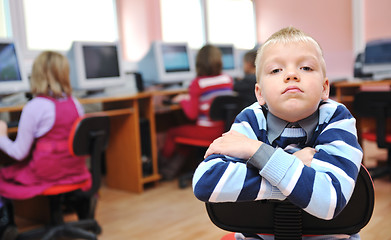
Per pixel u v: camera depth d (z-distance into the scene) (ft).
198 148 12.21
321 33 18.93
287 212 2.58
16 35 12.28
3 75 9.58
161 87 13.99
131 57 15.62
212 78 11.18
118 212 9.45
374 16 17.48
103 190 11.56
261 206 2.70
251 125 2.68
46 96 6.95
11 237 7.35
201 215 9.02
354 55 18.06
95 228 7.97
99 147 7.15
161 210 9.48
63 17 13.87
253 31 20.89
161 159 12.61
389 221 8.01
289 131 2.54
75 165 7.11
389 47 13.37
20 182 6.82
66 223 7.58
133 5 15.37
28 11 12.71
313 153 2.42
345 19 18.16
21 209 9.45
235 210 2.79
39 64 6.95
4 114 10.18
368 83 11.31
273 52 2.39
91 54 11.35
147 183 12.03
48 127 6.81
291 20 19.79
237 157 2.43
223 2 19.38
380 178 11.31
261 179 2.36
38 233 7.36
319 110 2.53
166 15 16.37
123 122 11.28
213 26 18.81
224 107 10.33
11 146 6.80
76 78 11.14
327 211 2.27
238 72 16.02
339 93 11.95
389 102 9.77
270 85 2.37
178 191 11.10
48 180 6.86
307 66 2.33
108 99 9.86
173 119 14.10
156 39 15.40
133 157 11.07
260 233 2.79
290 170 2.28
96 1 14.99
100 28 15.16
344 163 2.35
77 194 7.24
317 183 2.26
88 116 6.86
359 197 2.60
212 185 2.40
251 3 20.84
